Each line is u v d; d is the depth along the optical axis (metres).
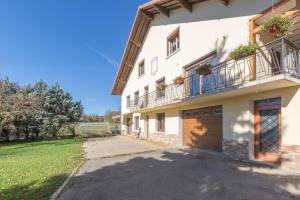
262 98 9.70
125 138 25.52
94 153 13.88
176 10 17.14
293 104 8.44
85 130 35.62
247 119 10.32
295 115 8.35
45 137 32.03
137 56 25.05
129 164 9.98
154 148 15.29
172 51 18.06
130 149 15.12
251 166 8.88
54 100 32.62
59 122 32.59
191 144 15.17
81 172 8.81
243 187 6.27
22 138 30.44
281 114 8.91
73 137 32.38
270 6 9.55
